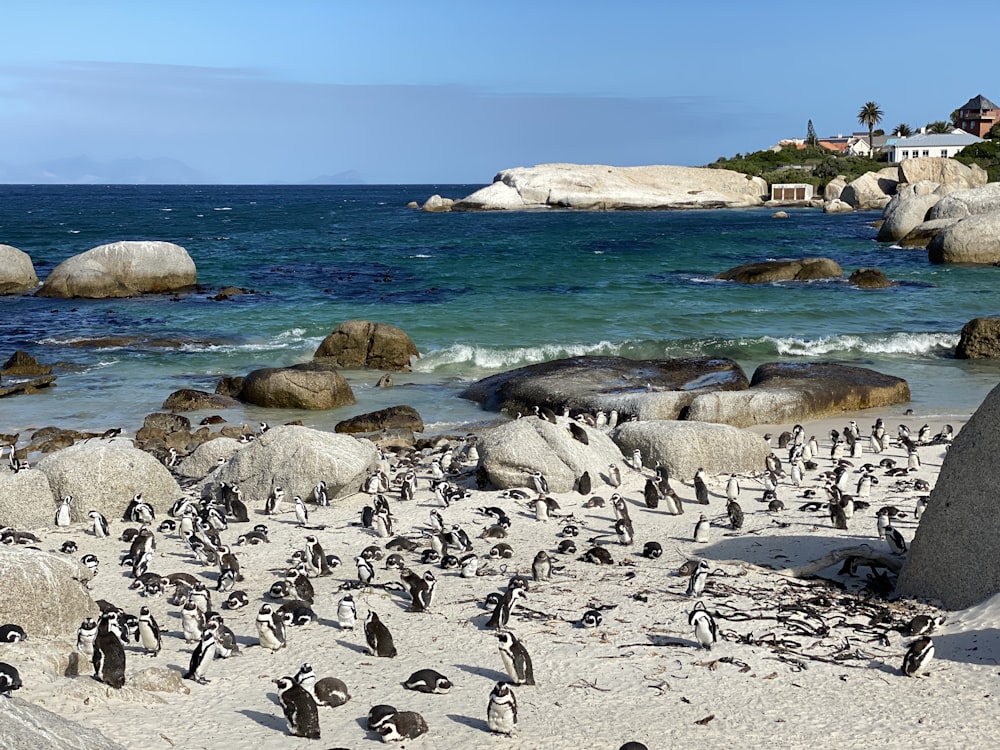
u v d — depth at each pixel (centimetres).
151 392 3353
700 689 1173
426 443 2664
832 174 16675
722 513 1962
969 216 7019
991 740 1046
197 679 1195
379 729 1041
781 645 1293
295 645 1324
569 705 1134
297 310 4781
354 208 18062
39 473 1980
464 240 9056
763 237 9112
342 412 3130
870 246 8044
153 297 5131
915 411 2964
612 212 14475
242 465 2159
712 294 5319
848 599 1456
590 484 2105
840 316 4659
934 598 1413
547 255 7569
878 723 1087
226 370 3653
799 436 2475
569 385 2961
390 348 3712
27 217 14262
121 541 1850
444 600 1498
